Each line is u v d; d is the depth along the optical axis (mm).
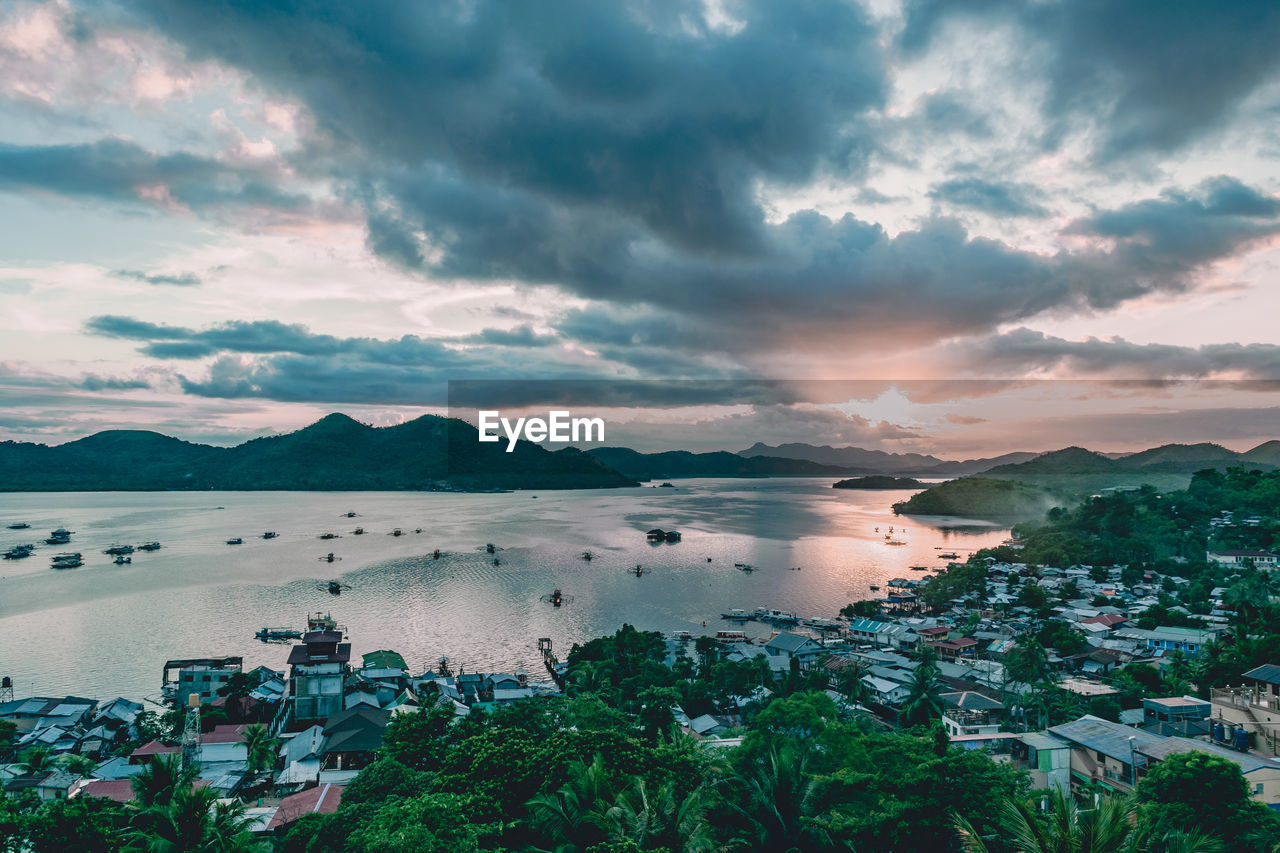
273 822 51688
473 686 109688
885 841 32062
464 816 31109
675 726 59281
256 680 108000
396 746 51344
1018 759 51438
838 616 166875
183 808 34781
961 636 140750
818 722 41188
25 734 91375
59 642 134250
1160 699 81875
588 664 109000
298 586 186250
